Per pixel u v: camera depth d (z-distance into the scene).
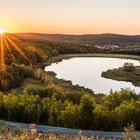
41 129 51.72
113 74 131.88
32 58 150.50
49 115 58.62
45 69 145.00
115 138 47.31
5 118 59.69
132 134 23.47
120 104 64.25
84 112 57.03
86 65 171.12
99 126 56.00
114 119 56.81
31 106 59.34
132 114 56.84
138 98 71.44
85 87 104.12
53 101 65.00
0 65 102.44
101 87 105.50
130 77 125.19
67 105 63.16
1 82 90.44
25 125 54.47
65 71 141.62
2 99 62.78
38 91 74.81
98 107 58.78
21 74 105.31
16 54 143.25
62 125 56.00
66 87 97.31
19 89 92.62
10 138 23.12
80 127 55.91
